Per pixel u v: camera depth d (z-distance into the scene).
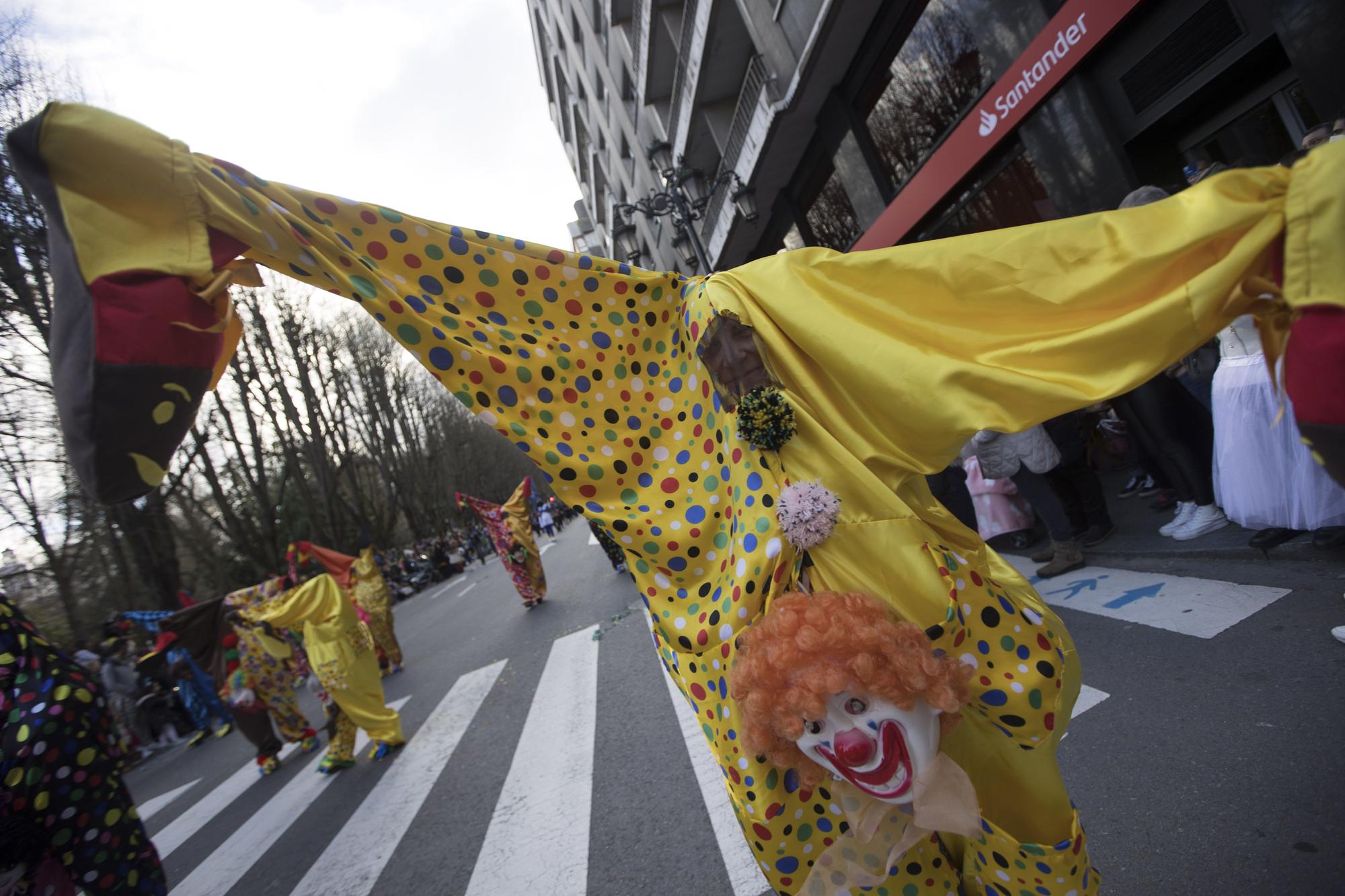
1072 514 5.29
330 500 27.61
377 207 1.58
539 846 3.53
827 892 1.46
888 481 1.56
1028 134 7.21
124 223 1.37
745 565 1.56
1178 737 2.67
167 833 6.07
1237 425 3.56
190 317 1.39
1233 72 5.39
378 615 9.71
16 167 1.35
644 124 22.84
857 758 1.32
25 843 2.05
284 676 6.83
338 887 3.85
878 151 10.66
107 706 2.34
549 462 1.67
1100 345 1.31
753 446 1.57
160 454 1.37
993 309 1.41
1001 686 1.47
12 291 13.96
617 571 11.65
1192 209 1.21
